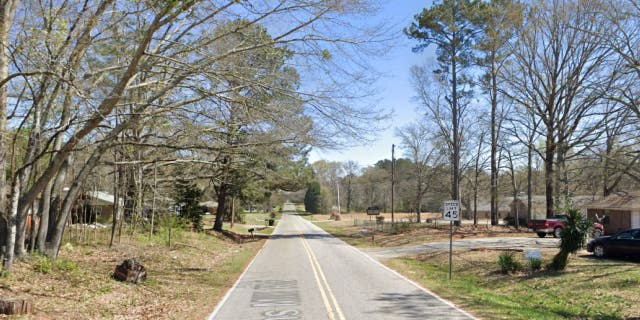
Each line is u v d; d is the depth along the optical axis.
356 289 14.20
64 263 14.25
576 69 30.97
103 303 11.29
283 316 10.32
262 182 37.62
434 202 87.62
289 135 14.48
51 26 11.42
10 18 11.58
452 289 14.70
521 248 23.61
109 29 12.59
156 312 11.02
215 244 31.14
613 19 21.81
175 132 16.33
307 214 121.75
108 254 19.02
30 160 13.14
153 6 10.78
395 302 12.04
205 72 11.84
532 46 33.19
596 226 33.75
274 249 30.34
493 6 35.03
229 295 13.29
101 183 28.98
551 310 12.51
